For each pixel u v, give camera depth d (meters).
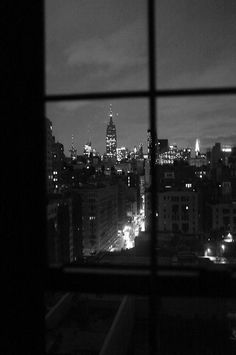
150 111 1.82
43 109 1.88
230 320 7.89
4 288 1.88
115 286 1.75
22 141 1.88
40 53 1.88
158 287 1.72
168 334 7.87
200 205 48.03
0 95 1.89
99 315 7.68
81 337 6.86
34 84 1.88
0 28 1.88
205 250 23.97
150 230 1.82
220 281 1.66
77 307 7.89
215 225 45.38
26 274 1.86
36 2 1.87
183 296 1.70
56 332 7.05
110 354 6.55
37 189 1.88
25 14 1.87
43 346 1.84
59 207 34.91
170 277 1.71
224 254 24.05
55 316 7.41
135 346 7.25
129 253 16.17
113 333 6.88
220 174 49.00
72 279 1.80
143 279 1.73
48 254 1.89
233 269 1.70
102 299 8.12
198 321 7.94
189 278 1.69
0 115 1.89
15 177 1.89
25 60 1.87
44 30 1.88
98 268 1.81
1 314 1.87
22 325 1.85
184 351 7.36
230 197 46.41
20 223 1.89
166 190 48.81
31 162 1.89
